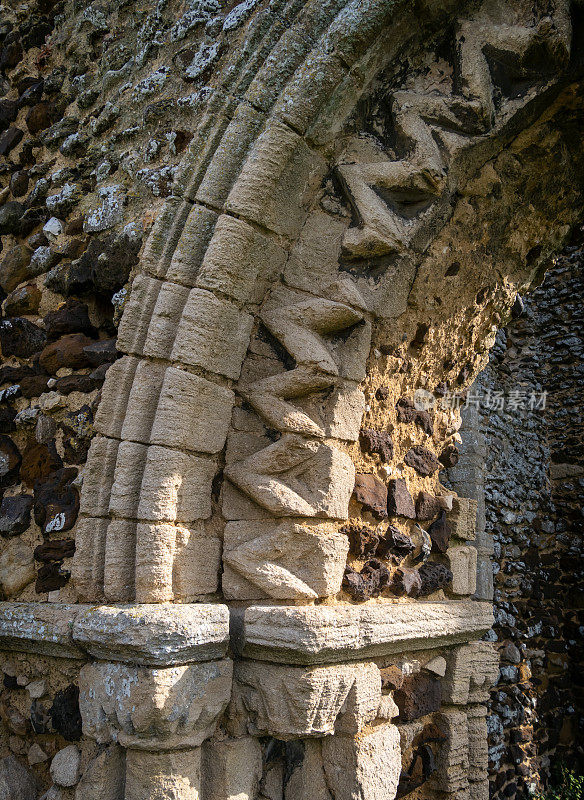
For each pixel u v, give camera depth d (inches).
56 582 85.0
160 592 74.4
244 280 82.4
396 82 91.1
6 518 90.6
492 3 89.9
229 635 77.8
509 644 204.4
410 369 101.0
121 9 104.7
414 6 85.0
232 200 81.4
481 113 87.2
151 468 76.4
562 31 83.5
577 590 231.9
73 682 79.4
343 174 88.7
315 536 79.3
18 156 111.3
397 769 83.7
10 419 97.4
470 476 201.5
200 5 95.0
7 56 116.4
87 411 88.4
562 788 203.5
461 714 103.6
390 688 88.7
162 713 68.2
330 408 84.6
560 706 219.6
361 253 88.2
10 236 107.7
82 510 81.2
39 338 97.6
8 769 83.9
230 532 81.4
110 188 94.7
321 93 82.7
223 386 82.5
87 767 74.0
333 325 85.5
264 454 81.0
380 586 90.4
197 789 72.4
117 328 90.1
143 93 96.6
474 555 112.9
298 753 79.9
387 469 97.1
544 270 120.7
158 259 84.3
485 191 95.2
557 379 252.1
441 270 96.1
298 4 87.7
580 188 106.0
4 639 85.5
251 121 84.1
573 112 91.8
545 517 237.3
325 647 73.2
